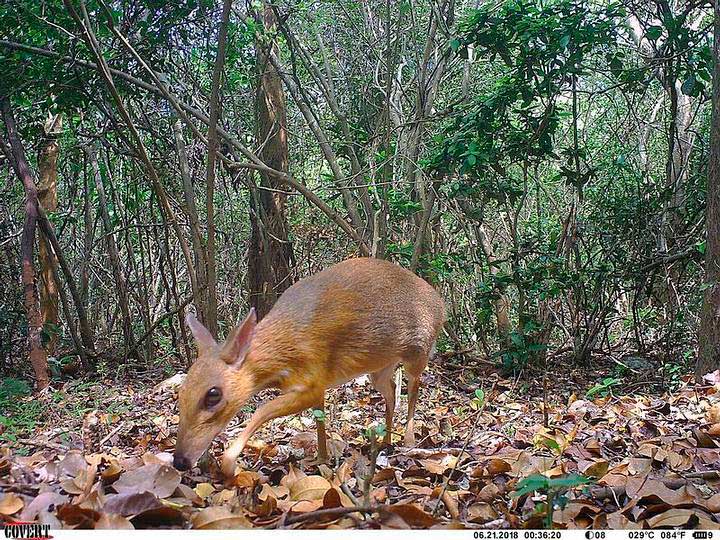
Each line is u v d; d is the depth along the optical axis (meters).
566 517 0.57
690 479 0.68
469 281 1.76
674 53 1.47
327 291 0.74
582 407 1.07
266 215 1.67
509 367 1.41
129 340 1.70
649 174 1.77
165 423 0.99
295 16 1.72
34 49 1.27
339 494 0.58
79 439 0.87
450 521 0.57
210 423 0.65
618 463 0.74
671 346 1.42
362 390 1.27
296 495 0.61
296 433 0.91
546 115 1.45
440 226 1.75
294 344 0.70
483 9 1.50
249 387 0.68
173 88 1.50
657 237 1.48
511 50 1.46
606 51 1.82
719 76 1.18
